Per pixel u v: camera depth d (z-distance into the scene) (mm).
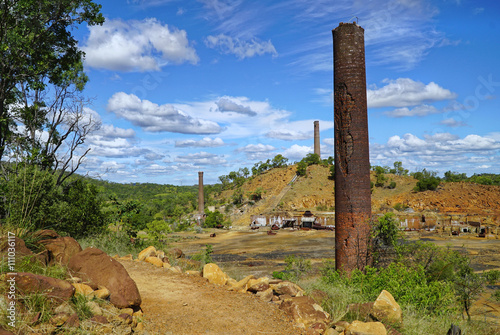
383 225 13570
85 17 20391
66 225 13930
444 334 7074
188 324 5070
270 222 95062
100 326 4074
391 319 6137
